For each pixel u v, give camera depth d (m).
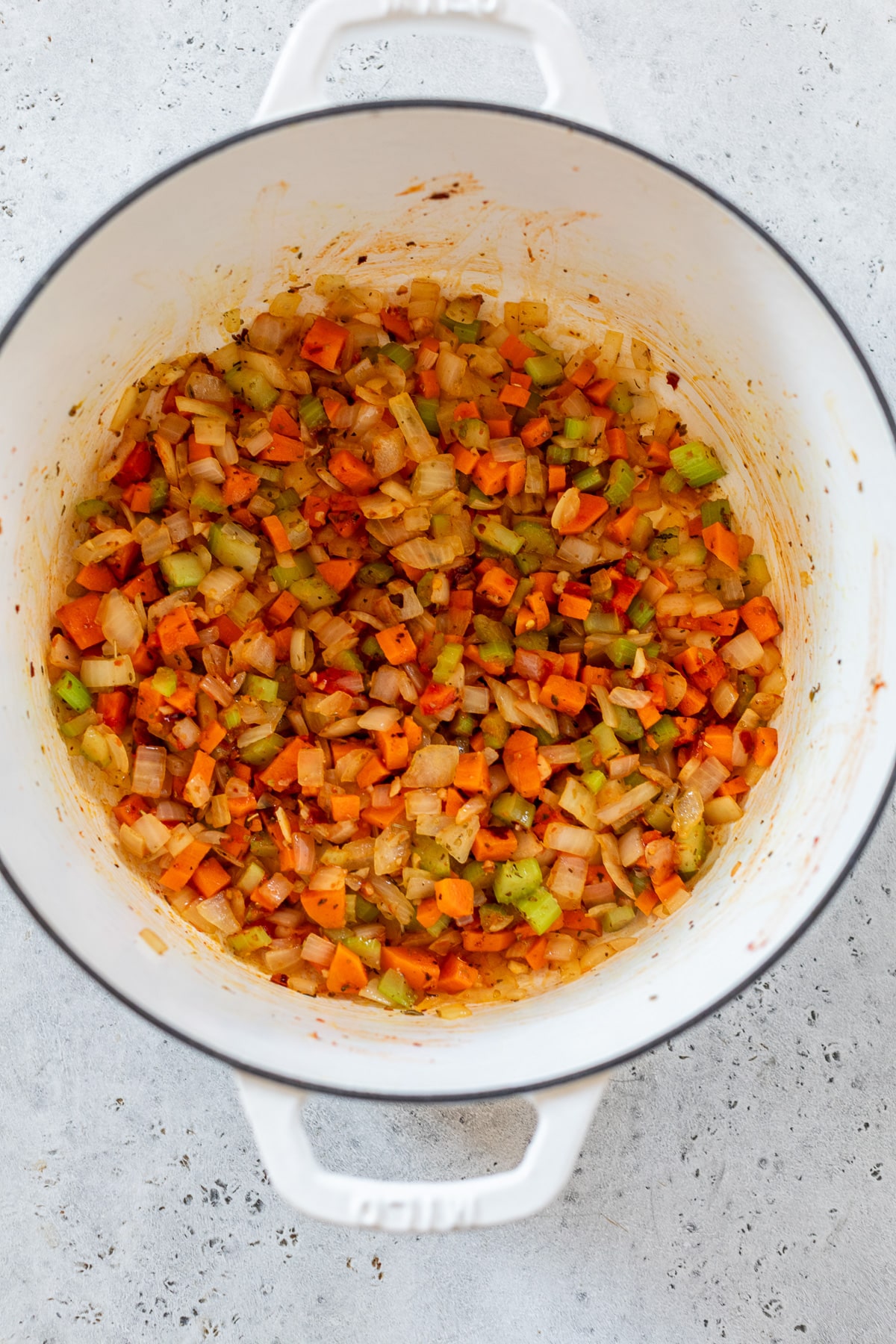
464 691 0.67
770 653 0.67
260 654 0.66
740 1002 0.70
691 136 0.70
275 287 0.65
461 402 0.68
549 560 0.68
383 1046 0.62
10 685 0.61
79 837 0.62
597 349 0.68
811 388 0.63
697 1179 0.69
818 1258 0.69
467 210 0.64
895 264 0.70
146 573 0.65
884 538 0.62
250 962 0.65
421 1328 0.69
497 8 0.60
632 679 0.67
